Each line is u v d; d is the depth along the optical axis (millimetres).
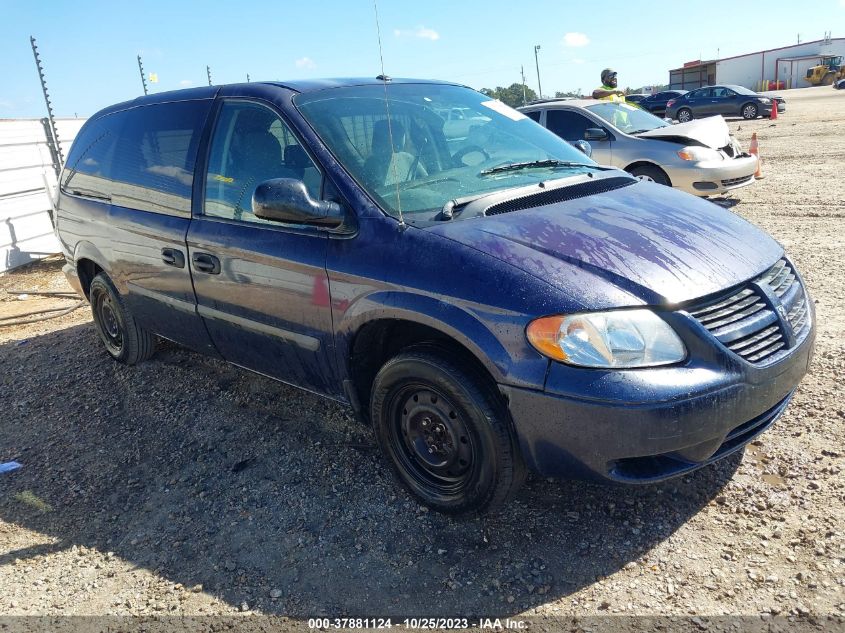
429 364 2738
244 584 2732
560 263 2578
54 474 3736
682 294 2492
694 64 59562
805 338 2799
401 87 3869
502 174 3410
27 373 5234
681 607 2385
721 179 8508
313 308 3123
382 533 2945
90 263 4934
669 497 2969
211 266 3607
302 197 2922
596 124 9250
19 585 2854
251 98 3609
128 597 2729
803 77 55688
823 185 9805
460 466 2852
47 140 9844
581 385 2387
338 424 3900
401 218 2895
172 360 5098
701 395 2404
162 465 3707
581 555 2689
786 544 2623
